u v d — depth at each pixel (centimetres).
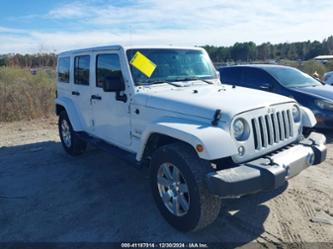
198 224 300
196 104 323
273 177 282
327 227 328
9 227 350
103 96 457
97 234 329
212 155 272
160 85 404
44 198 420
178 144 317
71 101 570
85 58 504
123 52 402
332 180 446
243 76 836
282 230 324
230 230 325
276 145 330
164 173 332
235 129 296
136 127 394
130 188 441
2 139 766
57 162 569
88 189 444
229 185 269
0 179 495
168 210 331
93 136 513
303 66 2214
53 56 1922
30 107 1030
